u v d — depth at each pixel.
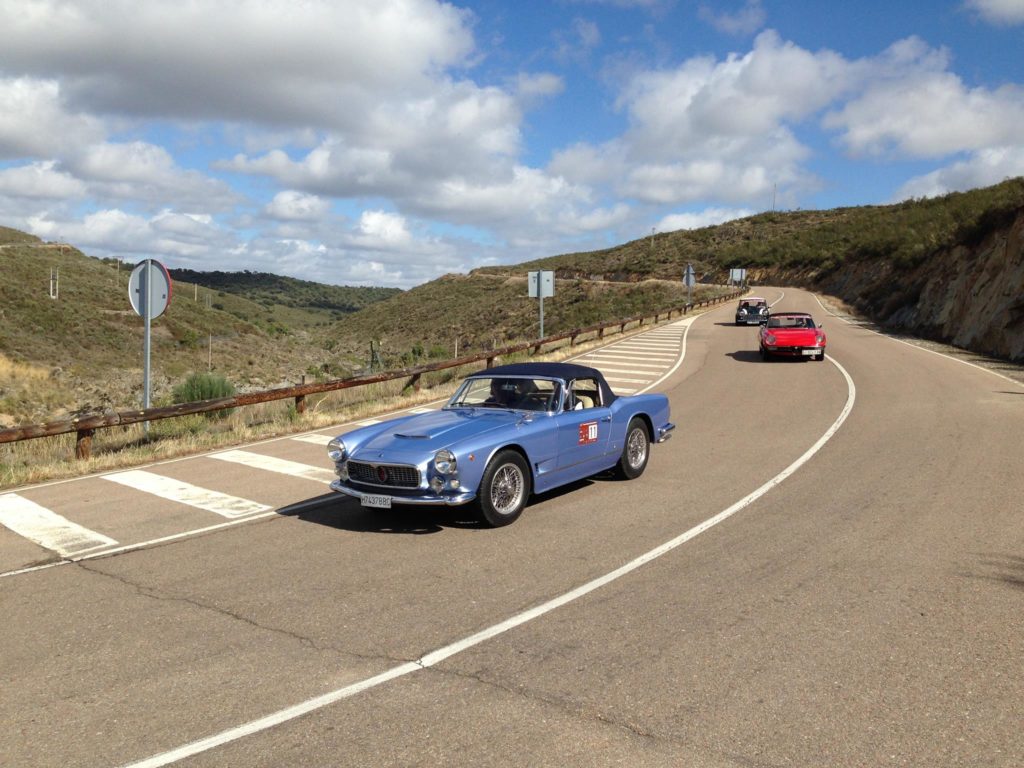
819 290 75.25
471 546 6.47
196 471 10.13
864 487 8.27
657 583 5.46
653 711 3.65
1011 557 5.90
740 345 27.86
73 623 4.94
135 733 3.55
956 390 15.91
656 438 9.38
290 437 12.77
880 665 4.12
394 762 3.26
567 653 4.33
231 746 3.42
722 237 127.75
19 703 3.87
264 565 6.10
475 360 19.72
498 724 3.56
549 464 7.55
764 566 5.80
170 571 6.00
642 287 97.12
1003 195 35.25
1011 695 3.77
